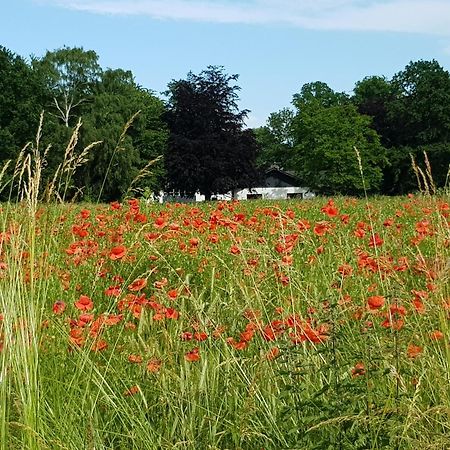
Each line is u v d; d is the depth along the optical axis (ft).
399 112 278.67
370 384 11.28
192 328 15.19
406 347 12.34
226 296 18.10
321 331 12.84
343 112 278.46
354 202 58.54
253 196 290.35
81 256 20.59
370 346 11.85
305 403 11.28
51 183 16.88
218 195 267.80
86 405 12.68
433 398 12.29
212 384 13.10
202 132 262.88
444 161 268.21
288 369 12.30
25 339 11.50
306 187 288.30
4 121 222.89
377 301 12.69
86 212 27.84
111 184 235.61
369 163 275.39
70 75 264.93
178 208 44.93
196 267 22.48
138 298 15.97
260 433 11.76
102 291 18.94
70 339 13.17
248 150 260.21
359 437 10.59
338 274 18.38
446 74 277.23
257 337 14.61
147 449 11.60
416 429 11.00
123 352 14.53
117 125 244.01
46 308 14.89
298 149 280.92
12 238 12.53
